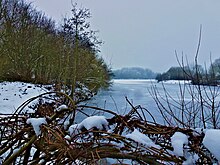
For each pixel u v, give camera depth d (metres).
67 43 11.62
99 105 7.20
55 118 1.18
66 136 1.14
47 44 12.24
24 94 8.88
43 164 1.05
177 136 1.05
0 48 11.18
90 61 14.08
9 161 1.06
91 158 0.97
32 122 1.08
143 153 0.99
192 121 2.37
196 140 1.08
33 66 11.98
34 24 13.34
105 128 1.11
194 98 2.43
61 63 10.02
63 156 1.00
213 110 2.16
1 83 10.80
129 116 1.25
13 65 12.03
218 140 0.94
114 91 14.81
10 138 1.21
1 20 11.55
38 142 1.07
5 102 7.60
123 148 0.99
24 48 12.23
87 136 1.09
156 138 1.15
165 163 1.01
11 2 12.42
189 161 1.00
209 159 1.01
